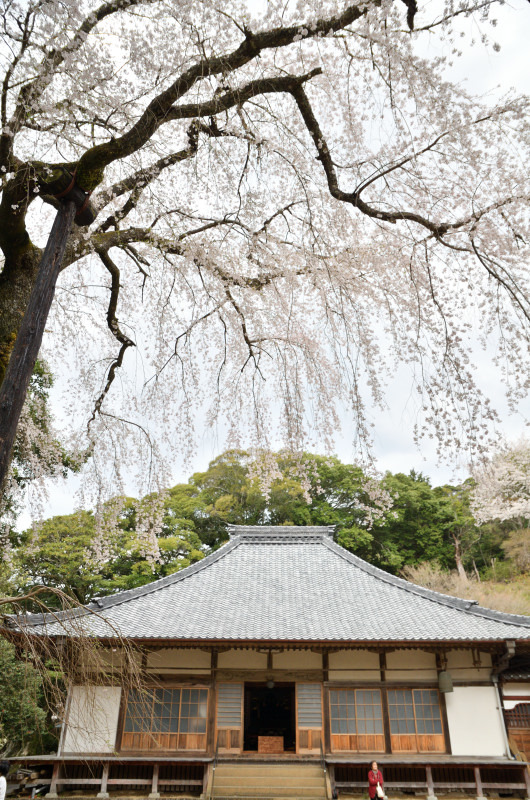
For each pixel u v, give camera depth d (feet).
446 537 115.34
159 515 23.30
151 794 34.81
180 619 43.06
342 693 39.58
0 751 41.22
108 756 36.22
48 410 26.04
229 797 34.19
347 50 15.25
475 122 14.42
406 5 12.67
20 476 25.64
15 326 13.01
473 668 40.11
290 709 56.75
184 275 20.70
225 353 22.59
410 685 39.55
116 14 14.71
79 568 67.97
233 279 20.11
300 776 36.42
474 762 35.70
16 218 13.16
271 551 58.65
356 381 16.93
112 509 23.17
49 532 68.13
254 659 40.68
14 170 13.65
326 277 18.81
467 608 45.06
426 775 36.88
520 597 86.89
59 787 35.81
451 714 38.65
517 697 40.01
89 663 12.33
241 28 13.78
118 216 18.31
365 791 36.52
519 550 101.50
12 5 12.09
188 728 38.27
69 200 11.69
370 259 18.48
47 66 13.52
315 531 60.29
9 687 35.42
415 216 15.58
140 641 37.83
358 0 12.69
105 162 12.46
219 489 113.19
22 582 48.70
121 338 21.53
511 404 15.93
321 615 44.09
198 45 14.12
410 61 13.62
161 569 86.33
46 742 52.37
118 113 16.12
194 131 16.80
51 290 10.41
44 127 15.89
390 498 16.99
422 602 47.14
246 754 37.78
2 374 12.34
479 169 15.43
